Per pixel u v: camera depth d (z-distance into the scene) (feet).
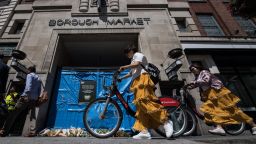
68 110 26.17
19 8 36.29
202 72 15.42
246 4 19.97
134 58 11.82
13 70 26.43
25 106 16.58
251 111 26.48
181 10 37.47
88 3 34.76
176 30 33.68
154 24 32.37
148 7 34.99
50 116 25.39
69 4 34.71
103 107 12.01
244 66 30.58
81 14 32.81
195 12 38.91
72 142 8.48
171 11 37.06
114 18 32.76
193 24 35.14
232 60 30.81
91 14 32.91
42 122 23.75
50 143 8.30
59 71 29.50
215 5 39.93
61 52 32.37
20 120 21.94
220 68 30.09
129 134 23.20
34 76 17.74
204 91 15.02
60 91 27.66
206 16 39.11
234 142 10.49
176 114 13.33
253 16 21.27
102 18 32.58
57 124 24.97
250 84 28.99
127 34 31.12
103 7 34.17
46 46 28.86
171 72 25.08
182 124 13.08
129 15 33.53
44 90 24.41
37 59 27.30
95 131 11.78
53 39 29.78
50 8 34.42
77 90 27.99
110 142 8.36
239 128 15.88
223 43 31.50
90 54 36.60
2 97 18.42
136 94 10.95
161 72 26.53
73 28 30.94
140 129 10.68
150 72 11.53
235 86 28.66
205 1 41.32
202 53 30.12
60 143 8.25
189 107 14.92
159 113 10.41
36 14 33.55
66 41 32.09
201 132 22.00
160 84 25.53
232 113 13.58
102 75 29.45
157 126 10.93
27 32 30.68
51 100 26.63
